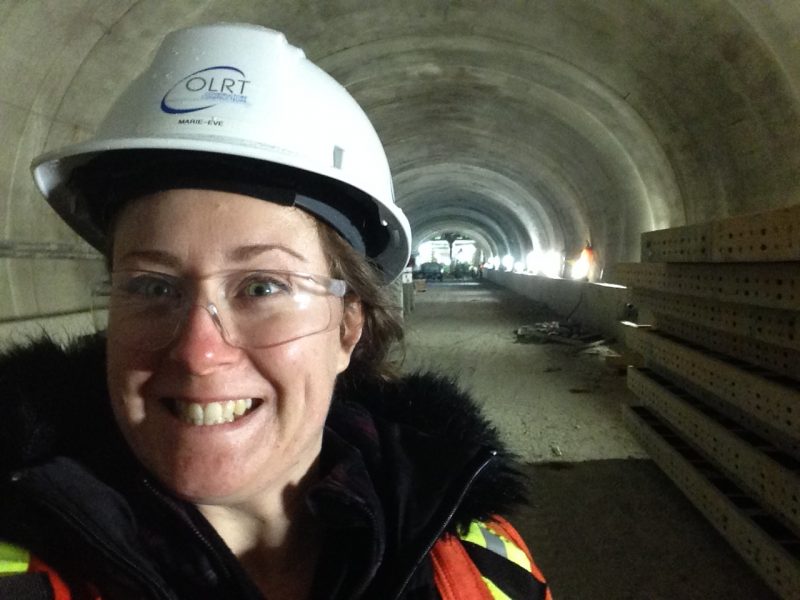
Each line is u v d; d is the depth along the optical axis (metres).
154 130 0.80
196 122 0.80
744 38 5.61
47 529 0.70
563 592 2.83
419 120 12.77
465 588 0.87
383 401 1.17
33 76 4.78
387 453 1.00
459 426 1.13
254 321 0.78
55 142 5.43
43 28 4.52
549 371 7.86
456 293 23.88
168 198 0.77
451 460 0.95
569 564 3.08
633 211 10.88
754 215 2.65
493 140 14.39
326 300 0.86
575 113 10.20
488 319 13.99
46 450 0.75
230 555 0.77
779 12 5.11
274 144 0.80
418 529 0.88
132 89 0.88
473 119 12.97
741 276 2.92
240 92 0.84
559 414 5.77
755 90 5.95
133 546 0.71
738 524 2.93
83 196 0.97
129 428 0.76
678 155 8.14
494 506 0.98
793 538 2.71
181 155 0.77
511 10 7.29
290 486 0.88
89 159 0.89
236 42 0.89
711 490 3.25
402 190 20.23
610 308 10.32
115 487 0.78
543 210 18.61
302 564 0.90
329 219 0.87
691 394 4.12
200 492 0.75
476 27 7.90
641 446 4.81
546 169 14.70
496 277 32.91
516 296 21.59
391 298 1.15
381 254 1.24
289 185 0.80
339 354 0.98
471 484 0.94
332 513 0.85
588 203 13.56
